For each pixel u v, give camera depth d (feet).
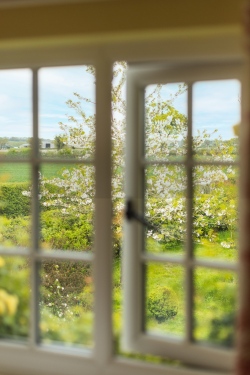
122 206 13.34
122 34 5.05
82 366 5.57
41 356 5.79
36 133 5.95
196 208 13.60
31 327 5.90
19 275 6.68
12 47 5.73
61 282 14.57
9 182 15.07
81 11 5.17
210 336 5.44
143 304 5.72
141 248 5.71
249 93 4.24
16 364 5.90
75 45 5.48
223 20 4.68
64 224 15.10
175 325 12.76
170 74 5.40
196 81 5.39
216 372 5.10
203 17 4.75
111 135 5.46
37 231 6.02
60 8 5.24
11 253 6.07
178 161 5.60
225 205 13.32
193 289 5.39
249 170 4.04
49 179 15.11
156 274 13.21
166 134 12.70
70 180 14.99
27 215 14.90
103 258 5.49
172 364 5.46
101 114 5.43
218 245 13.55
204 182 13.29
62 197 15.07
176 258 5.49
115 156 13.33
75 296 14.44
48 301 14.55
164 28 4.87
